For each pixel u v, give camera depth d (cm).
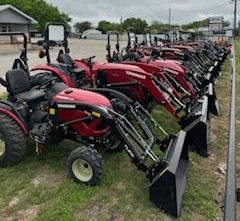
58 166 391
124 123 362
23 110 385
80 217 301
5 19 2800
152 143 375
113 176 370
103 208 315
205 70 923
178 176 345
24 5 4562
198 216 306
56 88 407
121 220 299
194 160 419
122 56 738
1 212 309
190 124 453
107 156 420
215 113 617
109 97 466
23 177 367
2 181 359
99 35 5197
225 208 276
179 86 613
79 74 570
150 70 585
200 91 634
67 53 620
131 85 533
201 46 1465
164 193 305
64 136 383
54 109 369
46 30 557
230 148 409
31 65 1299
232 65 1245
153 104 595
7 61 1481
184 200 328
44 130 379
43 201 325
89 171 345
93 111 354
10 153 371
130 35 996
